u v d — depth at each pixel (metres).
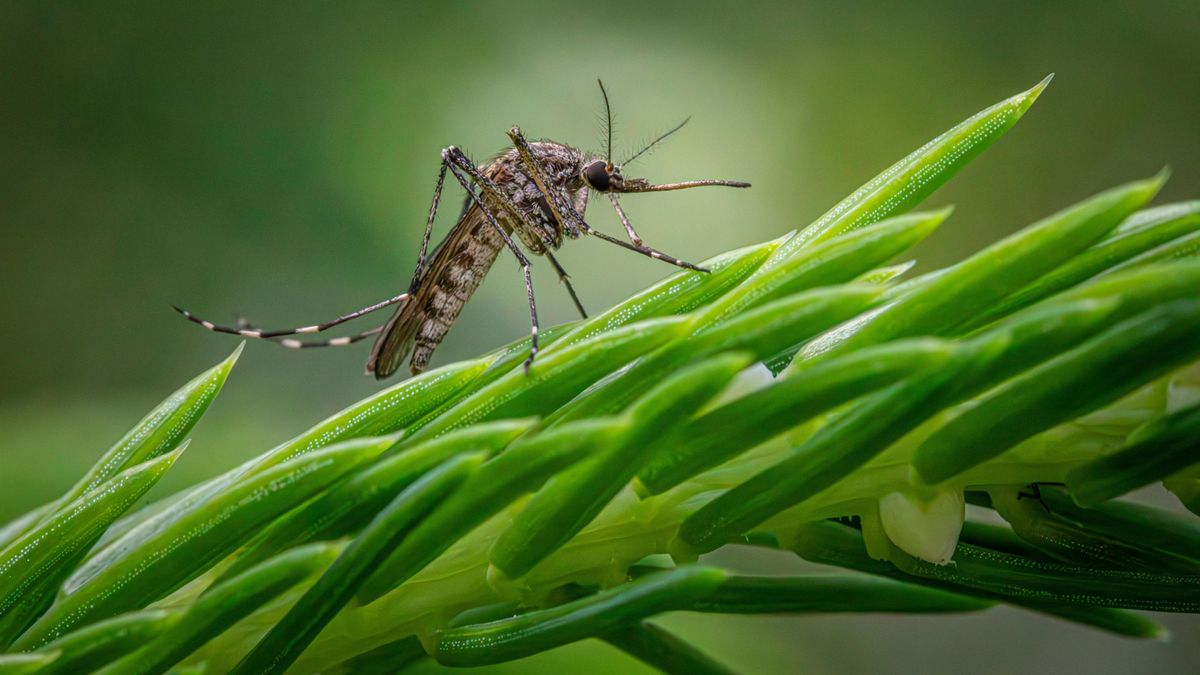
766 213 0.15
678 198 0.14
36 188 0.13
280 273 0.12
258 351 0.12
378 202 0.13
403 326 0.07
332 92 0.13
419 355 0.07
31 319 0.12
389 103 0.13
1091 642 0.12
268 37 0.13
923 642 0.12
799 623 0.12
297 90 0.13
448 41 0.14
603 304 0.14
